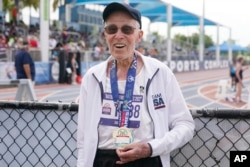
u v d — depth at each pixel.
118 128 2.13
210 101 15.62
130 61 2.23
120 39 2.16
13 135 2.96
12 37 23.44
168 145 2.10
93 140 2.20
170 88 2.21
